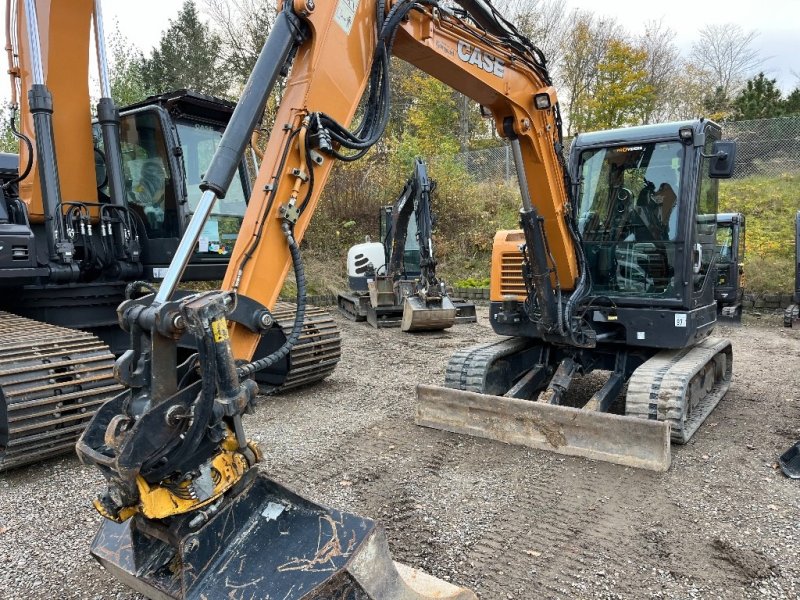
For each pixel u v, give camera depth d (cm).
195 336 197
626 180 494
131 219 525
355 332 1021
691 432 454
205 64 2600
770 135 1834
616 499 360
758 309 1276
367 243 1234
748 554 299
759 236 1505
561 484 381
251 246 255
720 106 2877
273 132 271
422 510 350
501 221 1769
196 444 199
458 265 1656
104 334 551
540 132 427
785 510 347
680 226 460
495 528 329
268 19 2277
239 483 223
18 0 477
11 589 276
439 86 2336
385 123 308
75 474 410
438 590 238
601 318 493
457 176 1881
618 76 2445
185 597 198
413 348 879
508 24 399
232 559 210
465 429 470
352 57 292
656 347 485
